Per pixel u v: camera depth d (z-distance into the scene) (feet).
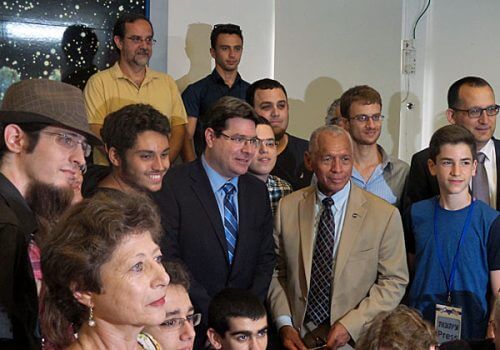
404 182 12.80
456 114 12.45
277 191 12.25
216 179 10.41
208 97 15.47
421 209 11.28
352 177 12.74
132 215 4.95
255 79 17.22
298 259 11.07
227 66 15.48
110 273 4.80
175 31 16.40
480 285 10.78
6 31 14.88
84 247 4.80
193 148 15.57
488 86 12.35
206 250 10.14
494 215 10.88
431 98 17.29
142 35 14.30
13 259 5.50
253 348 9.25
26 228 5.75
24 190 5.90
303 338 10.87
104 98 14.33
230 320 9.20
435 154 11.00
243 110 10.30
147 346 5.88
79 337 4.93
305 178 13.51
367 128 12.56
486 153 12.35
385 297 10.75
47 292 4.98
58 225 4.99
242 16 16.98
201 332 9.86
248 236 10.45
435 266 10.94
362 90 12.69
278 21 17.26
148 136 9.59
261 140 11.89
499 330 8.55
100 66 15.62
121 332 4.93
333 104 14.37
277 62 17.29
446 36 17.15
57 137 5.94
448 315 10.76
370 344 8.11
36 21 15.08
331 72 17.26
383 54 17.16
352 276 10.77
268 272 10.76
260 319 9.29
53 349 5.01
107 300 4.83
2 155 5.89
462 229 10.89
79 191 6.23
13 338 5.47
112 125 9.70
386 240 10.93
